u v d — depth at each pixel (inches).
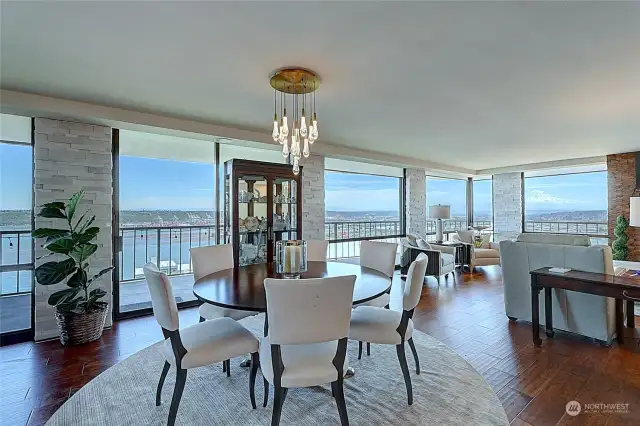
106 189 137.3
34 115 121.0
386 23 71.0
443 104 125.3
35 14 66.6
